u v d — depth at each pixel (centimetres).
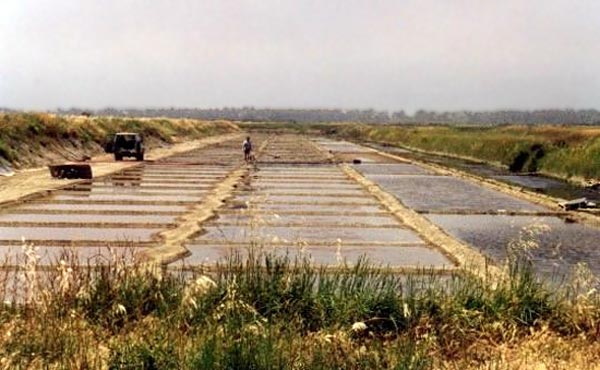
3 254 1388
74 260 1027
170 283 890
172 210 2167
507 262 1087
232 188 2884
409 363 675
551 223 2117
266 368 630
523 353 770
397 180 3575
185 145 6750
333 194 2786
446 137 7219
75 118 5044
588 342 827
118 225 1831
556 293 973
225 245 1548
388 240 1719
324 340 720
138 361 646
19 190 2567
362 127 13400
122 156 4331
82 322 770
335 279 902
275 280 869
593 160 3891
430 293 903
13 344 688
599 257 1545
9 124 3772
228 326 716
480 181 3522
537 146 4850
